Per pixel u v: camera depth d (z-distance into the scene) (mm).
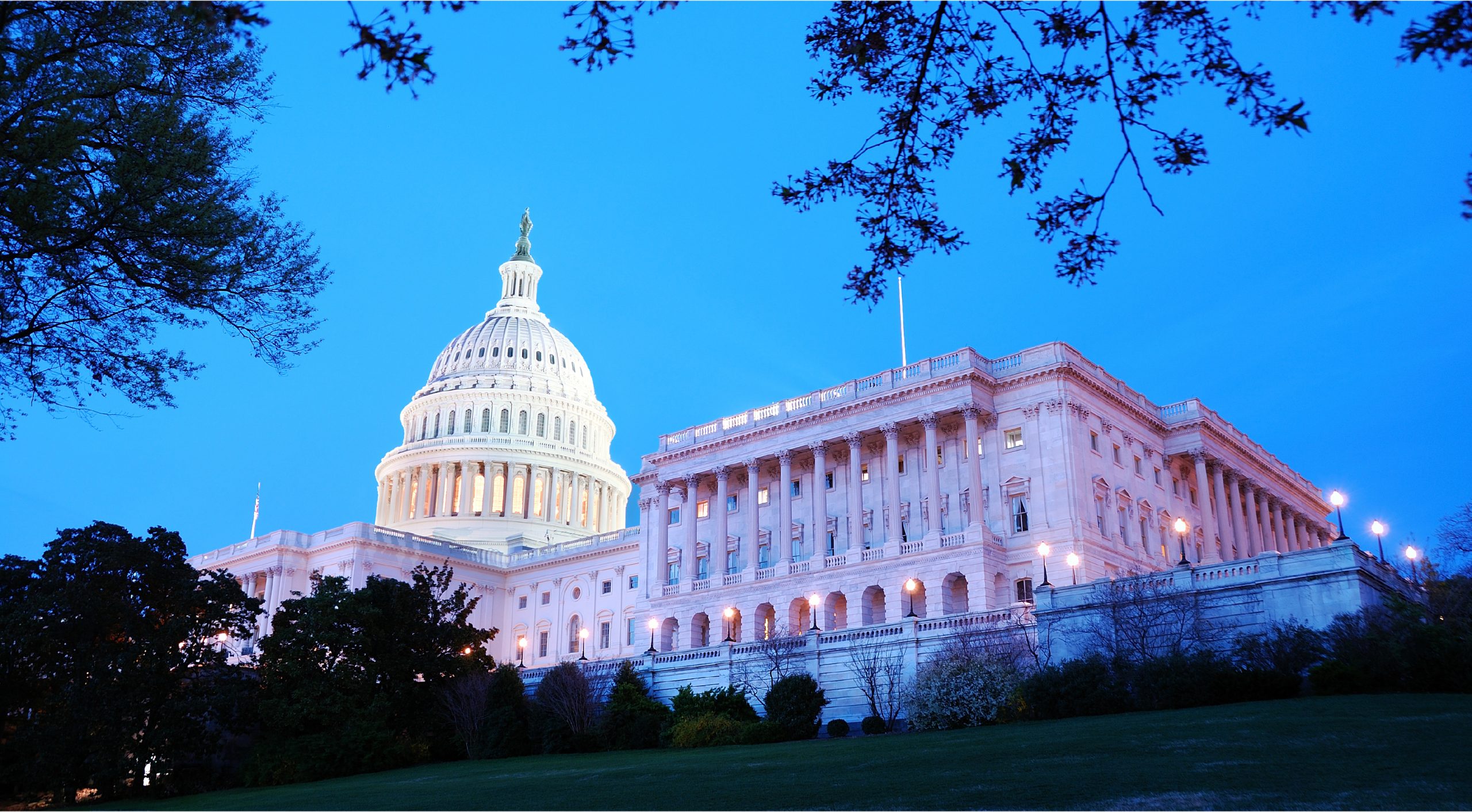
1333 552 47656
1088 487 78188
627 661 72438
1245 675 43188
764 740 56406
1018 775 27438
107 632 64875
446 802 36531
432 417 159750
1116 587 52688
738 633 88312
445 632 73562
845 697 62031
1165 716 38938
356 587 119062
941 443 84312
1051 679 47531
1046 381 80250
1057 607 54250
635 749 60375
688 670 69375
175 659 64438
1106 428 83250
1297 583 48281
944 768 30391
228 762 68938
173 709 63000
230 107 23562
